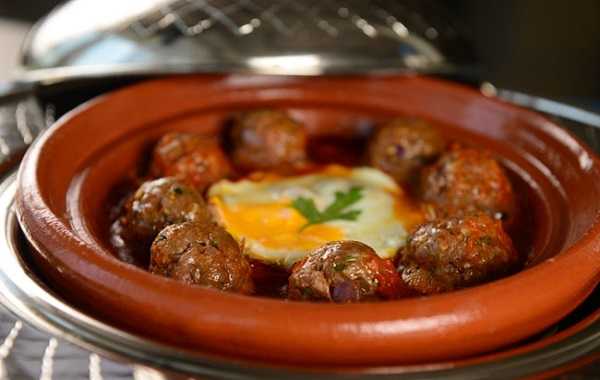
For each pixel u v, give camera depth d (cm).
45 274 46
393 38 61
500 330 43
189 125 62
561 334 44
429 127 60
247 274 48
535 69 101
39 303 44
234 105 63
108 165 57
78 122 56
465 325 42
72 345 42
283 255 51
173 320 42
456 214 52
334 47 60
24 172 50
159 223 51
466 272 48
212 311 42
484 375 42
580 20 97
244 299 42
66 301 45
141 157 59
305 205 54
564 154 57
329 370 41
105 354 42
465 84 67
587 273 46
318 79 64
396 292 46
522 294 43
